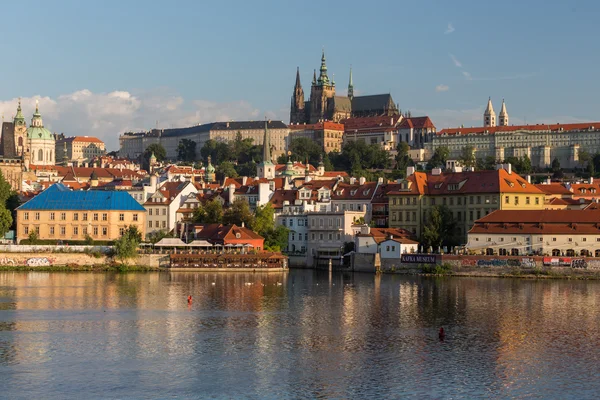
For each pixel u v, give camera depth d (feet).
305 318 626.23
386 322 610.24
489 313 647.15
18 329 577.84
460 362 494.18
